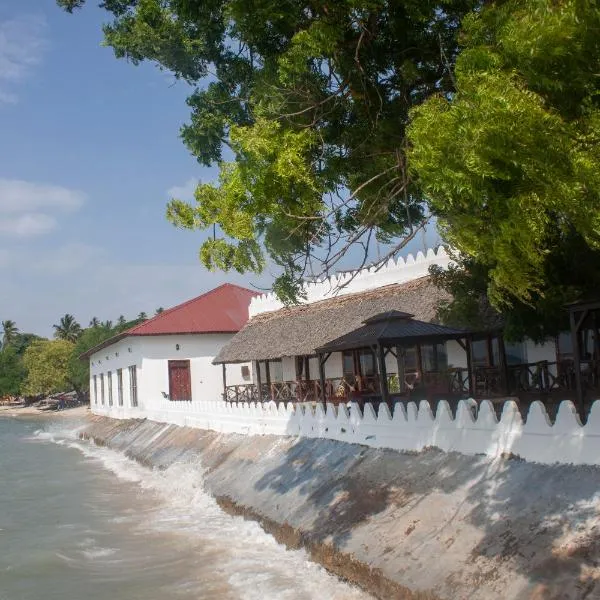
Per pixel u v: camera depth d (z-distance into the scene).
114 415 48.84
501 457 11.20
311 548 12.78
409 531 10.95
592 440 9.40
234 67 11.93
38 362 95.12
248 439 22.80
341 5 10.34
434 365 24.97
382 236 12.34
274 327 32.66
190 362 44.31
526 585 8.07
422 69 11.45
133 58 12.05
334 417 17.50
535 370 20.84
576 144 6.43
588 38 6.42
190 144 12.12
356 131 11.80
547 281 12.91
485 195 6.60
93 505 21.27
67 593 12.52
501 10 7.77
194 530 16.48
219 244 10.07
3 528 18.45
